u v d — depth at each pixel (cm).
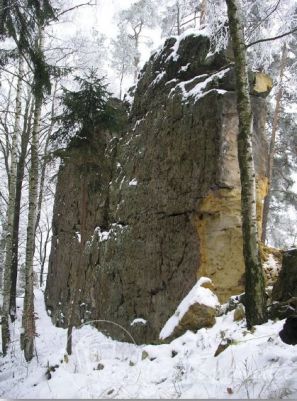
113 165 1337
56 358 825
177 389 552
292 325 450
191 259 912
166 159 1041
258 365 547
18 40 975
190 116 977
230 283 878
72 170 1636
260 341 617
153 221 1053
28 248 1114
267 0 1027
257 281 705
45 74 1018
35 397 666
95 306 1273
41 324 1630
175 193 984
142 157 1163
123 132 1324
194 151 945
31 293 1107
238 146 744
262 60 1160
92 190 1329
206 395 510
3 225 2395
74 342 1176
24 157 1741
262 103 970
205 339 701
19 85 1488
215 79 949
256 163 938
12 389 800
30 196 1117
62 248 1658
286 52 1795
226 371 564
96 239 1348
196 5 1659
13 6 905
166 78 1141
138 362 725
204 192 891
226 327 741
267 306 709
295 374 492
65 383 689
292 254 782
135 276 1091
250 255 712
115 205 1270
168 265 977
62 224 1698
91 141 1048
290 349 562
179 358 678
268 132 2091
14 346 1292
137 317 1063
